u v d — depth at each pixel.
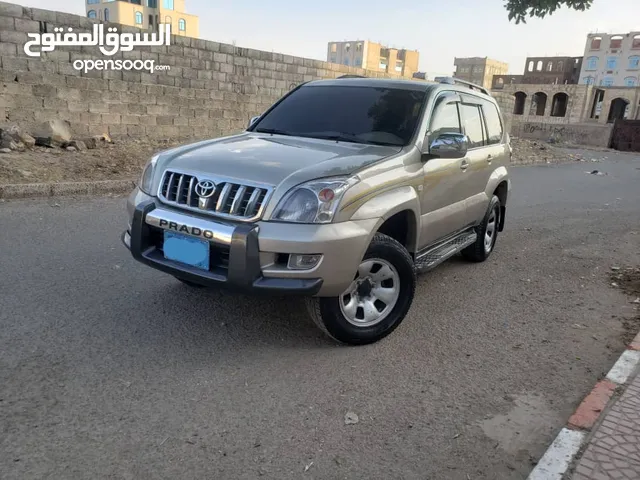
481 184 5.97
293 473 2.73
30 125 11.50
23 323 4.13
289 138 4.67
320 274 3.54
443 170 4.84
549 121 72.62
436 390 3.60
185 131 14.48
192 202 3.71
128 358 3.75
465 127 5.60
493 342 4.39
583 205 12.00
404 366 3.89
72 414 3.09
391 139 4.58
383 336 4.20
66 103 11.98
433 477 2.77
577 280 6.16
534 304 5.32
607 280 6.21
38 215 7.35
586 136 47.22
